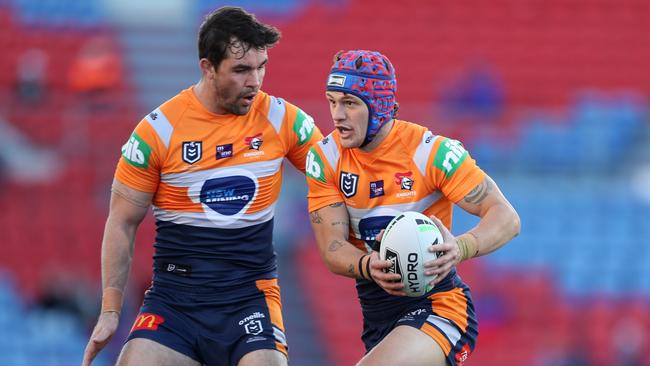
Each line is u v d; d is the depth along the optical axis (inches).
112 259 836.0
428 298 824.3
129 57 2866.6
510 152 2492.6
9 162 2370.8
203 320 833.5
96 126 2395.4
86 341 2064.5
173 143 832.9
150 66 2844.5
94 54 2701.8
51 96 2564.0
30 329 2090.3
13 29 2965.1
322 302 2127.2
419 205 819.4
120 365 801.6
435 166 810.8
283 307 2108.8
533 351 2107.5
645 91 3004.4
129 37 2942.9
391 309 833.5
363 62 790.5
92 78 2556.6
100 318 821.2
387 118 805.2
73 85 2608.3
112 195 852.6
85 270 2223.2
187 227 842.2
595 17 3184.1
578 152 2598.4
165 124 834.8
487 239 786.8
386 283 771.4
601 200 2372.0
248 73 810.2
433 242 762.8
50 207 2315.5
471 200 810.2
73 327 2092.8
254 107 852.6
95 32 2965.1
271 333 832.3
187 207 840.3
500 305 2178.9
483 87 2942.9
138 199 843.4
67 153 2367.1
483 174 820.0
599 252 2297.0
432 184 817.5
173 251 848.9
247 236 847.7
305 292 2129.7
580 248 2295.8
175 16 3029.0
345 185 826.2
